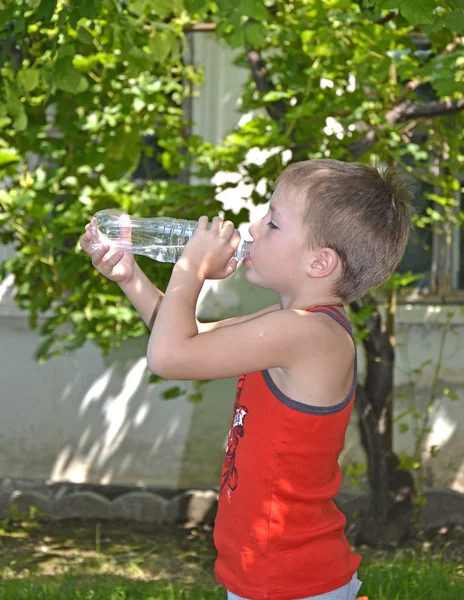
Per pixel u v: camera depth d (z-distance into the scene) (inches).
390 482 231.8
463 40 181.6
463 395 259.9
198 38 250.4
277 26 187.0
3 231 225.5
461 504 247.6
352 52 183.2
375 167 81.4
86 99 183.8
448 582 163.3
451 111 198.2
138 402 256.4
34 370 255.0
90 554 221.6
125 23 149.4
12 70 151.3
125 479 257.1
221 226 77.9
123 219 91.5
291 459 74.6
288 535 75.0
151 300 90.1
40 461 256.2
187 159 207.9
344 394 76.9
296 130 192.7
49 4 125.7
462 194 263.1
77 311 219.6
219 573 78.4
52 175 201.3
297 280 77.6
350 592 80.1
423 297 261.6
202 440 257.1
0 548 225.0
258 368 73.9
